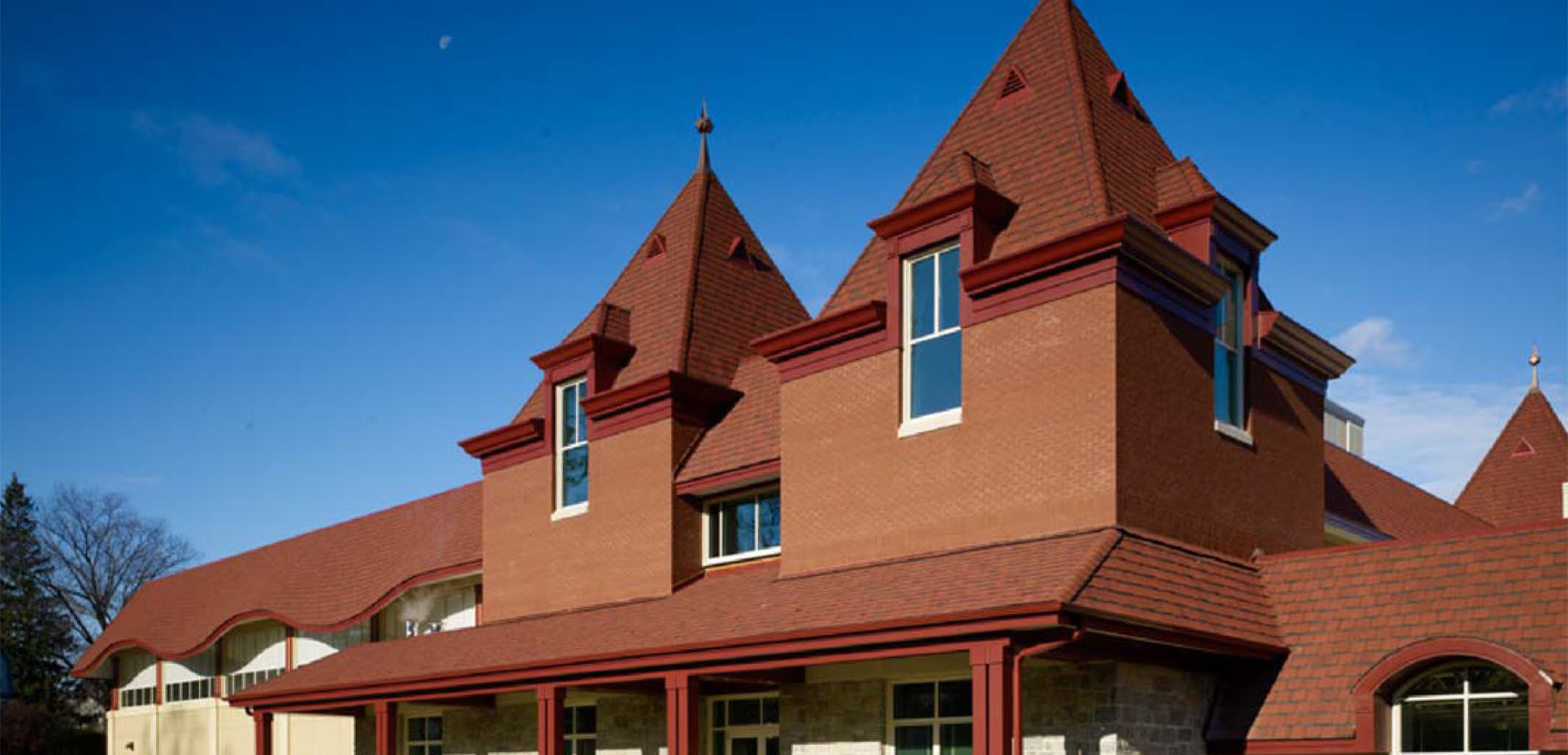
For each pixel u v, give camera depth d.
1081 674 15.05
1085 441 15.66
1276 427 18.73
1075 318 16.02
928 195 18.56
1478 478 36.56
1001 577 14.84
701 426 22.09
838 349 18.86
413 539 31.72
